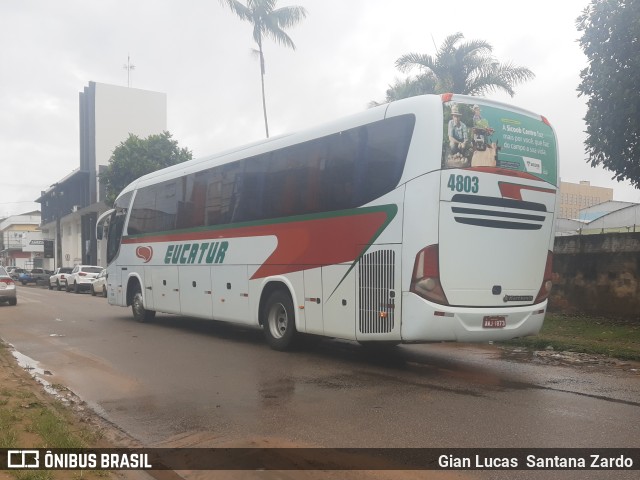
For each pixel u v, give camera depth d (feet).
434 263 24.94
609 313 45.55
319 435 18.03
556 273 49.73
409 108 26.14
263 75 82.64
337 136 29.63
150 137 117.19
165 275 44.78
